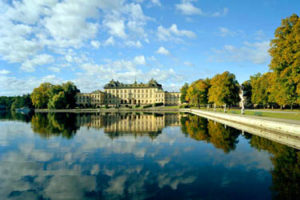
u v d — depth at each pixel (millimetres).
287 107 84438
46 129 36188
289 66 30719
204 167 14898
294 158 16797
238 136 27109
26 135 29531
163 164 15656
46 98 118375
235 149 20047
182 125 40562
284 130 26859
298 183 11984
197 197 10414
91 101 165875
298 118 35000
